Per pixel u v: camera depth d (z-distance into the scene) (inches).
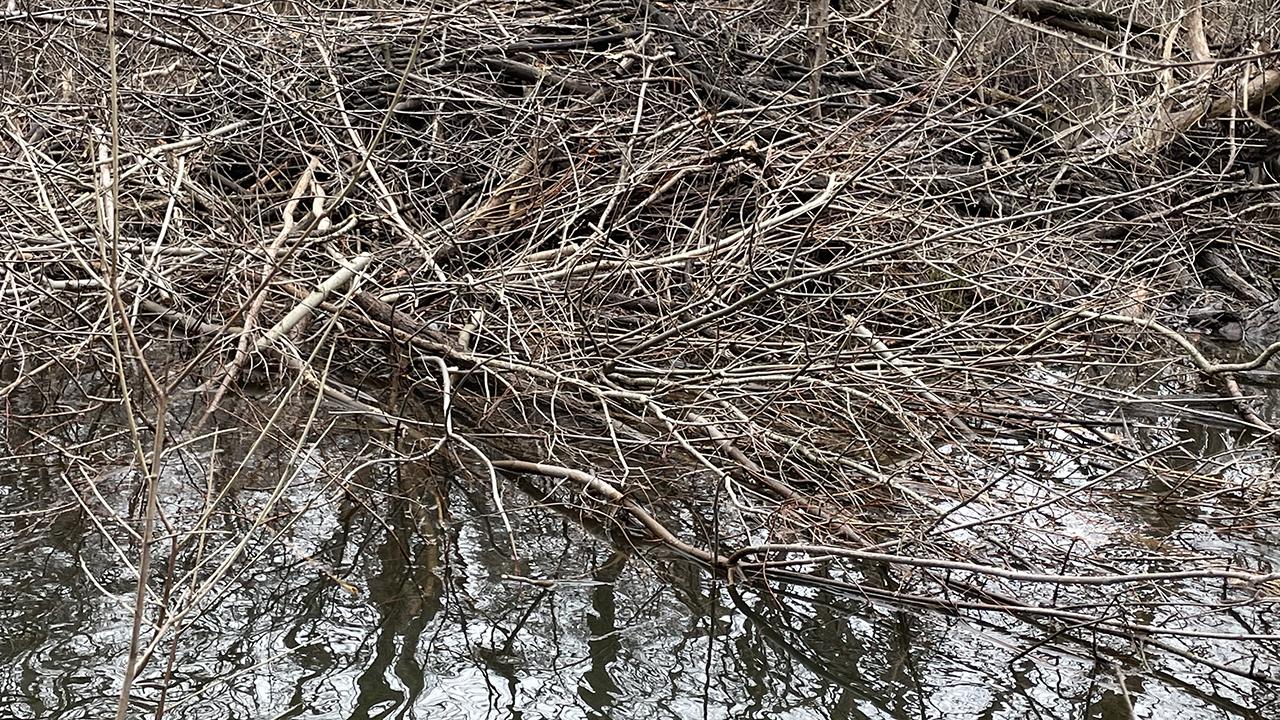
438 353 206.4
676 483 195.5
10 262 183.0
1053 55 326.0
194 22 237.5
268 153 253.8
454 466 197.6
